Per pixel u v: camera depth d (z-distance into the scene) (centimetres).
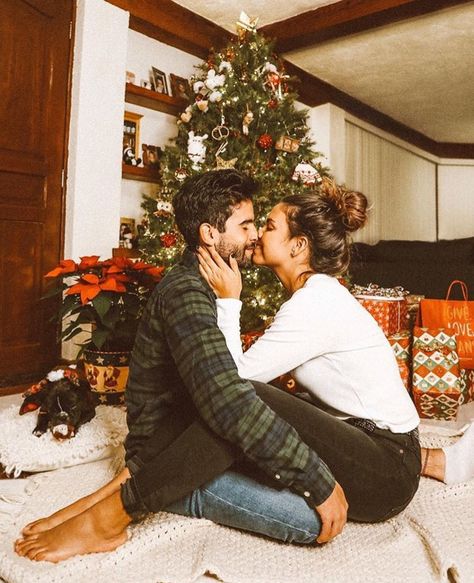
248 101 350
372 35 425
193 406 115
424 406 257
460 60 474
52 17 322
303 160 377
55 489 150
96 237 344
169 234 333
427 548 123
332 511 107
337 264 129
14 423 191
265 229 133
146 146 399
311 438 110
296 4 394
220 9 401
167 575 107
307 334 116
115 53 350
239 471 116
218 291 125
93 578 105
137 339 115
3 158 300
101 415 200
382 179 670
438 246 461
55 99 326
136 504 108
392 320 292
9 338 306
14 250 308
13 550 113
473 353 279
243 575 107
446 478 163
